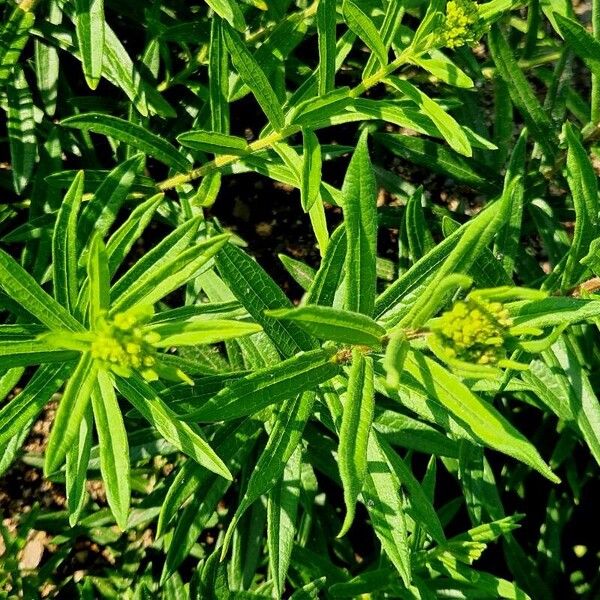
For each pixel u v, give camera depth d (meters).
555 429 0.75
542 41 0.74
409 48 0.52
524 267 0.66
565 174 0.64
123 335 0.41
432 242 0.55
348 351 0.45
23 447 0.81
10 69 0.57
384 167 0.92
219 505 0.80
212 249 0.43
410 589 0.58
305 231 0.90
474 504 0.61
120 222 0.76
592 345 0.63
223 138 0.54
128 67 0.60
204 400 0.52
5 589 0.67
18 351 0.43
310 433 0.64
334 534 0.74
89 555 0.81
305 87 0.57
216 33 0.53
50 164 0.65
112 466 0.43
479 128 0.74
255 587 0.68
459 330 0.40
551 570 0.70
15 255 0.75
